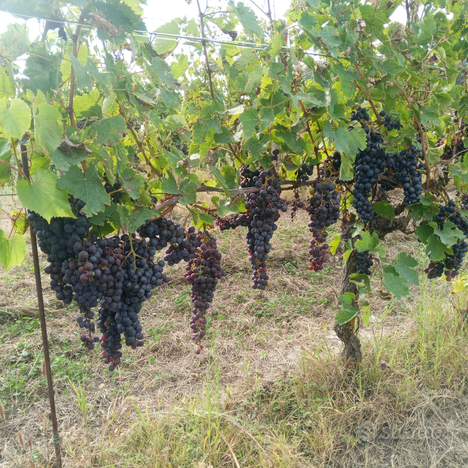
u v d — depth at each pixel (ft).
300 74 7.78
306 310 20.02
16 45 5.16
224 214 8.35
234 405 12.85
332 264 25.02
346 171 8.70
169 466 10.23
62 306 20.47
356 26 7.83
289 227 31.40
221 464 10.47
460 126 10.14
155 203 7.18
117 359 7.07
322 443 11.12
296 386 13.48
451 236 9.18
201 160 8.73
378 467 10.69
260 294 21.81
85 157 5.39
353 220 11.82
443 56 8.75
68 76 6.03
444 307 17.67
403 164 9.17
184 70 8.39
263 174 8.44
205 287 8.53
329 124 7.78
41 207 5.16
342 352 14.06
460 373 13.70
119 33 5.62
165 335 17.94
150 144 7.85
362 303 9.64
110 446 11.00
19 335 18.07
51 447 11.79
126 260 6.53
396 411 12.28
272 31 7.84
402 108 8.99
